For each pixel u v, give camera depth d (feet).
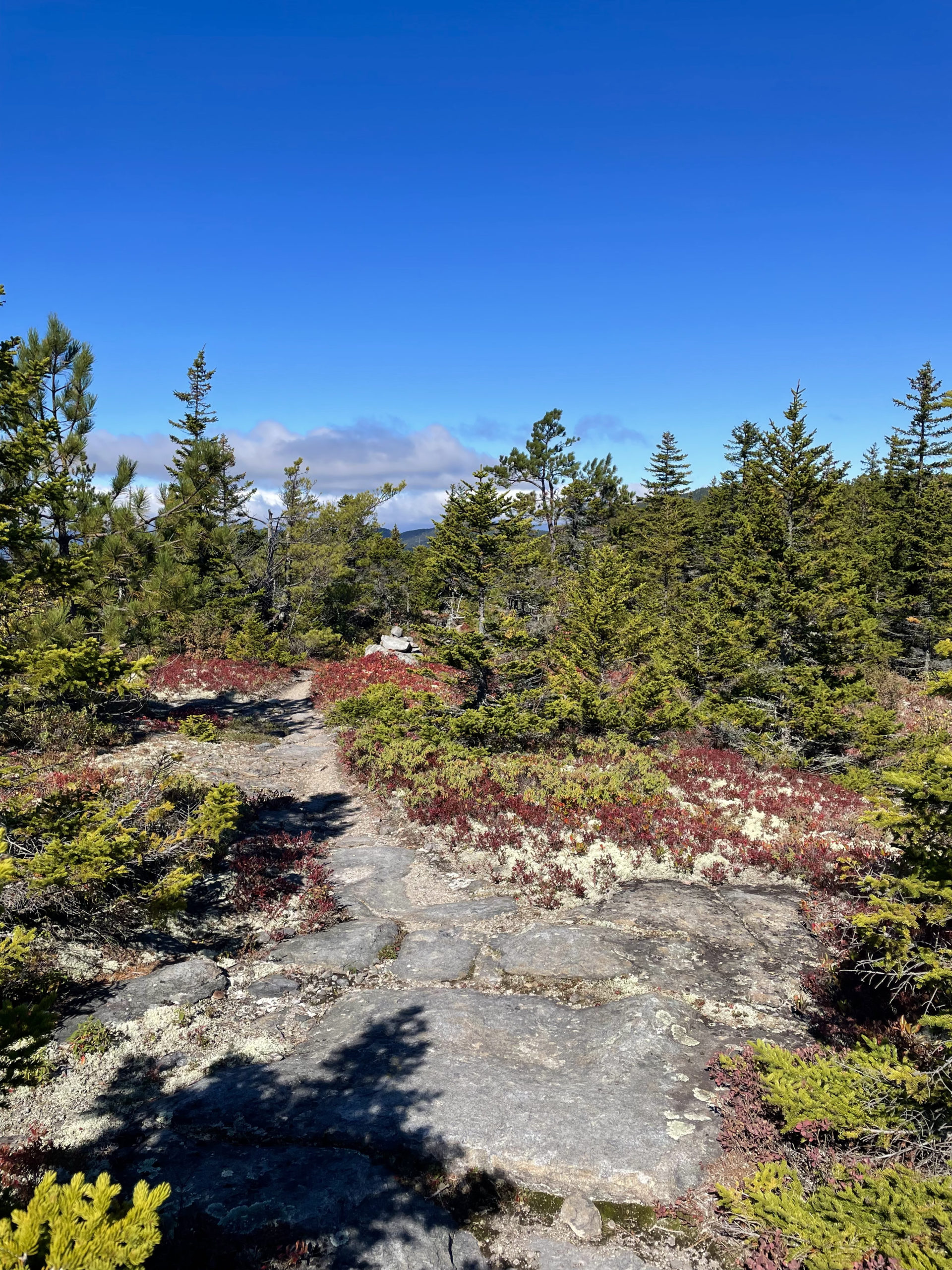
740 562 87.15
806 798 56.34
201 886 40.06
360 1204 19.39
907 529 127.75
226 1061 26.25
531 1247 18.62
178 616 65.00
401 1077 24.58
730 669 89.15
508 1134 21.91
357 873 43.52
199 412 132.67
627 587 85.05
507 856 45.42
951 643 23.21
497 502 62.95
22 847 28.55
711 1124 22.41
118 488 61.21
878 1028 26.53
